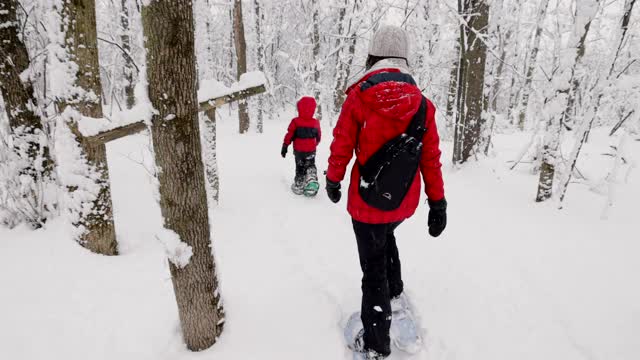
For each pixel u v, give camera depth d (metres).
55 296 2.29
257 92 1.72
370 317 1.92
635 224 3.38
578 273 2.67
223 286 2.51
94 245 2.79
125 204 4.14
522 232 3.36
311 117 4.97
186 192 1.60
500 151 7.12
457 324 2.26
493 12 6.83
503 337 2.14
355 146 1.84
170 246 1.66
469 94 5.40
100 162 2.69
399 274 2.32
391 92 1.65
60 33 2.35
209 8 14.46
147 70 1.41
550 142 3.87
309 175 4.97
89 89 2.52
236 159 7.74
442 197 1.91
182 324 1.92
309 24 13.53
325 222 3.98
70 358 1.88
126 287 2.39
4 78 3.01
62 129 2.58
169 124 1.46
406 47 1.84
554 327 2.18
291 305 2.34
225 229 3.60
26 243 2.92
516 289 2.54
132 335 2.01
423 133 1.74
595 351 1.99
